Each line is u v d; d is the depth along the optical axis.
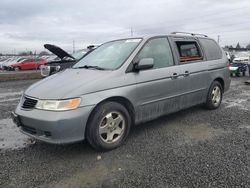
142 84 4.36
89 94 3.72
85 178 3.20
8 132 5.10
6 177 3.25
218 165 3.43
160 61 4.81
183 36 5.53
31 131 3.83
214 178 3.10
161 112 4.81
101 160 3.68
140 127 5.12
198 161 3.56
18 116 3.88
